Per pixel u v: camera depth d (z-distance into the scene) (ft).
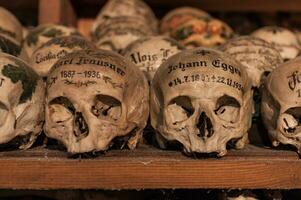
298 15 5.31
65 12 4.65
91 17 5.21
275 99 2.77
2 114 2.60
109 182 2.54
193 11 4.74
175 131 2.69
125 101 2.68
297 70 2.72
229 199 2.97
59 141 2.69
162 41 3.40
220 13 5.32
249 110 2.88
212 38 4.15
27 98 2.68
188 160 2.57
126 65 2.74
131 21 4.17
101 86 2.56
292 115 2.82
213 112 2.60
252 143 3.11
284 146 2.86
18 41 3.83
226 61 2.71
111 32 3.98
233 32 4.63
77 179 2.54
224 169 2.57
